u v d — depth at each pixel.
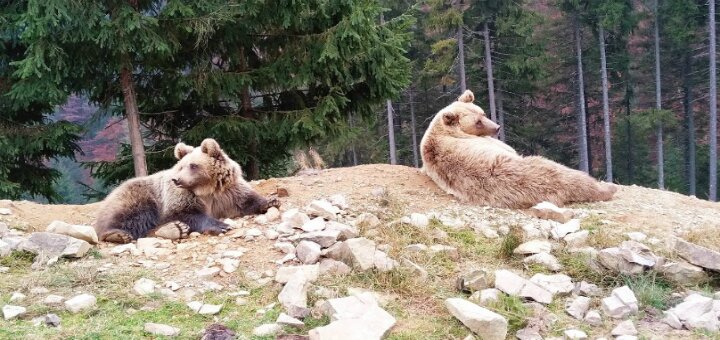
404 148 27.47
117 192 5.71
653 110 24.36
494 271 4.33
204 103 10.75
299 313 3.53
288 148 11.69
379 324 3.34
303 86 10.79
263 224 5.32
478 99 25.78
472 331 3.35
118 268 4.36
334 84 11.05
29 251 4.60
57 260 4.51
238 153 11.00
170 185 5.61
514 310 3.62
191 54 10.31
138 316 3.53
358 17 9.32
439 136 6.79
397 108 28.72
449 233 5.17
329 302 3.55
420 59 26.41
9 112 9.80
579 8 25.23
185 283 4.07
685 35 24.44
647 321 3.58
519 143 27.38
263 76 10.51
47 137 9.54
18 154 10.15
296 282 3.79
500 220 5.55
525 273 4.39
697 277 4.21
